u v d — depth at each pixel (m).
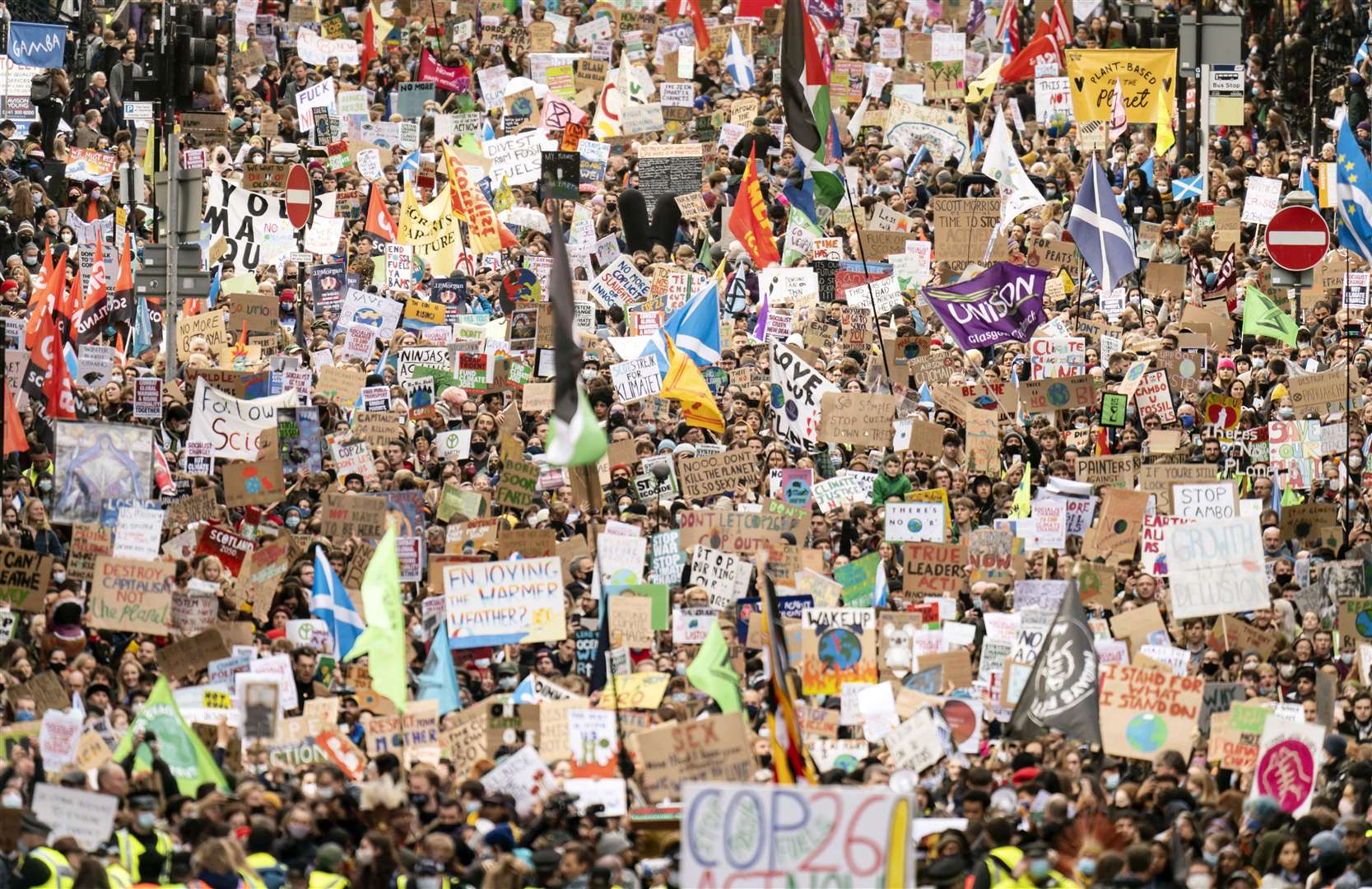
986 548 81.25
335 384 96.56
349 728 69.56
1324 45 158.50
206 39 137.50
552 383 96.81
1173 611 75.50
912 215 124.94
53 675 67.06
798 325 107.75
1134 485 88.56
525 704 68.06
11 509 78.50
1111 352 104.12
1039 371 100.69
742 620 75.56
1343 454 91.44
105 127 134.12
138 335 105.31
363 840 55.38
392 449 89.00
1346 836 60.75
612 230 125.50
